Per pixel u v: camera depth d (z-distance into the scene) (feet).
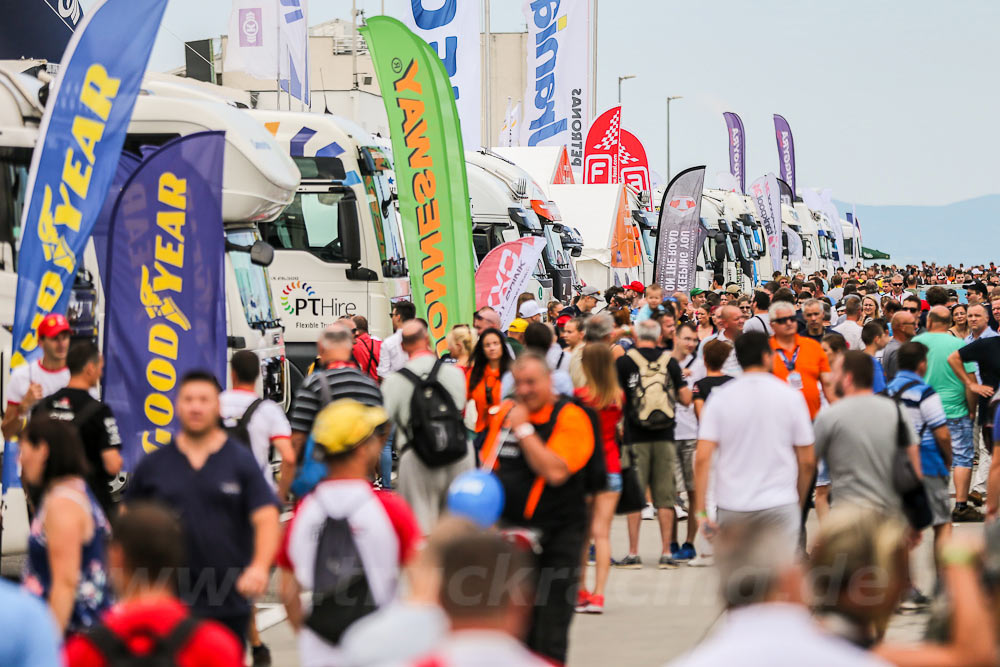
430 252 131.95
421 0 263.29
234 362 81.41
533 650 65.67
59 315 84.48
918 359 91.56
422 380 91.56
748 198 419.13
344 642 50.16
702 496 71.26
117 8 85.51
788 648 30.48
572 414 66.95
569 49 312.71
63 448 55.67
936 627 38.24
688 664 30.76
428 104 130.41
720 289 334.85
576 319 115.96
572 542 66.69
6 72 102.37
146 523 39.29
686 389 105.91
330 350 89.92
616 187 292.61
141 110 120.88
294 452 83.71
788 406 70.49
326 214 162.50
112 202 109.50
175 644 37.60
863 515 36.78
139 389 90.79
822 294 249.96
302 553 50.80
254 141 123.54
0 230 100.32
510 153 303.89
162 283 90.94
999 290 166.71
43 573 57.98
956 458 122.11
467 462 94.53
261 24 227.40
